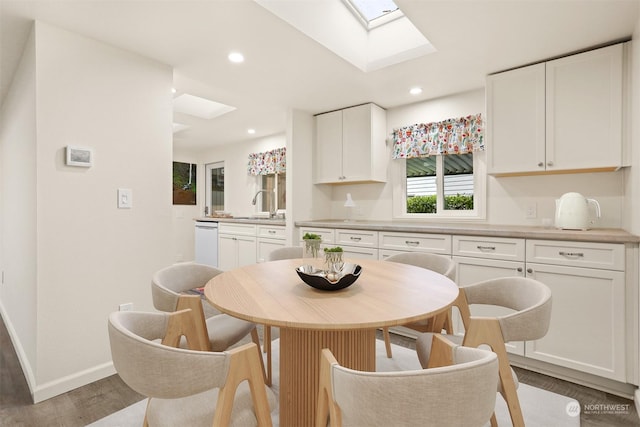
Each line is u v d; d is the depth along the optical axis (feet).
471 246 8.04
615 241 6.21
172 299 4.78
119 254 7.24
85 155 6.66
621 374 6.18
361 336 4.64
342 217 13.30
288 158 12.01
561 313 6.84
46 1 5.62
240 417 3.19
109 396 6.23
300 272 4.60
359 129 11.53
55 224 6.33
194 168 20.56
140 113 7.62
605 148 7.11
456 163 10.91
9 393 6.30
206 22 6.40
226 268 15.83
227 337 5.17
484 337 3.94
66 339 6.47
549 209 8.93
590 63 7.31
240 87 9.89
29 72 6.57
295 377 4.68
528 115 8.07
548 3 5.82
